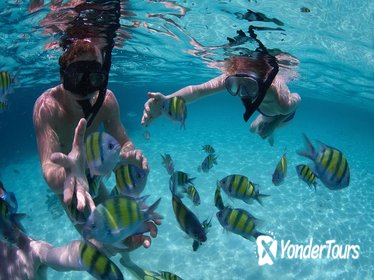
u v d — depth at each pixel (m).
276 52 3.19
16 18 2.61
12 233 0.88
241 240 2.54
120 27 2.82
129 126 7.07
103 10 2.28
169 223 2.74
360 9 2.29
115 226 0.72
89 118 1.06
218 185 1.39
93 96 1.06
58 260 0.92
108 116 1.23
